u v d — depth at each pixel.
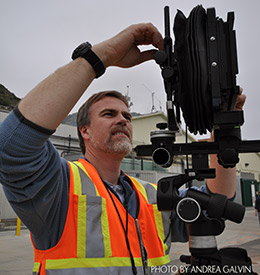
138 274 1.27
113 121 1.44
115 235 1.27
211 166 1.34
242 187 25.94
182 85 0.99
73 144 15.52
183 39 1.01
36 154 0.91
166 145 1.08
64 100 0.89
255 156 33.34
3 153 0.85
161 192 1.07
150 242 1.43
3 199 12.13
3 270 5.02
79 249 1.18
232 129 1.00
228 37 0.95
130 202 1.47
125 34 1.09
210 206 0.99
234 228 11.24
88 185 1.34
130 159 17.23
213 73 0.93
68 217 1.21
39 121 0.86
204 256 1.00
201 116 0.99
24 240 8.35
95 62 0.96
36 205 1.04
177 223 1.66
